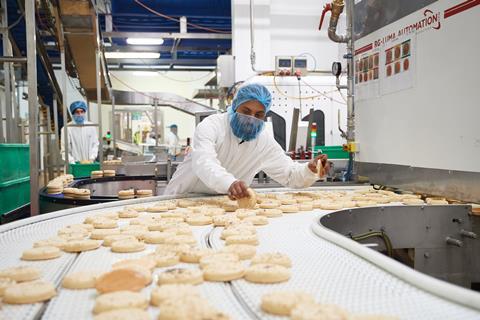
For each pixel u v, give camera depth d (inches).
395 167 90.3
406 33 85.7
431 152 78.7
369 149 101.0
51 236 50.5
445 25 74.7
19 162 148.6
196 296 29.2
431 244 70.2
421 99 81.4
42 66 219.0
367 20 100.9
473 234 70.6
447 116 74.5
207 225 58.8
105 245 46.6
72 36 202.5
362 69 103.6
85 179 139.5
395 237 69.3
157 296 29.7
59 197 99.0
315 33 230.8
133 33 291.6
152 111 418.0
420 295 30.0
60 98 268.8
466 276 71.2
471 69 69.1
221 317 25.4
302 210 69.6
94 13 183.8
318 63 231.9
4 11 173.9
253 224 57.5
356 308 28.1
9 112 176.9
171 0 307.0
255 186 106.9
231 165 93.7
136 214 64.2
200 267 38.2
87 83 270.2
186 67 426.9
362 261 39.1
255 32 217.8
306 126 157.5
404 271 33.2
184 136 483.5
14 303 30.0
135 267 35.2
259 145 93.6
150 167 159.5
